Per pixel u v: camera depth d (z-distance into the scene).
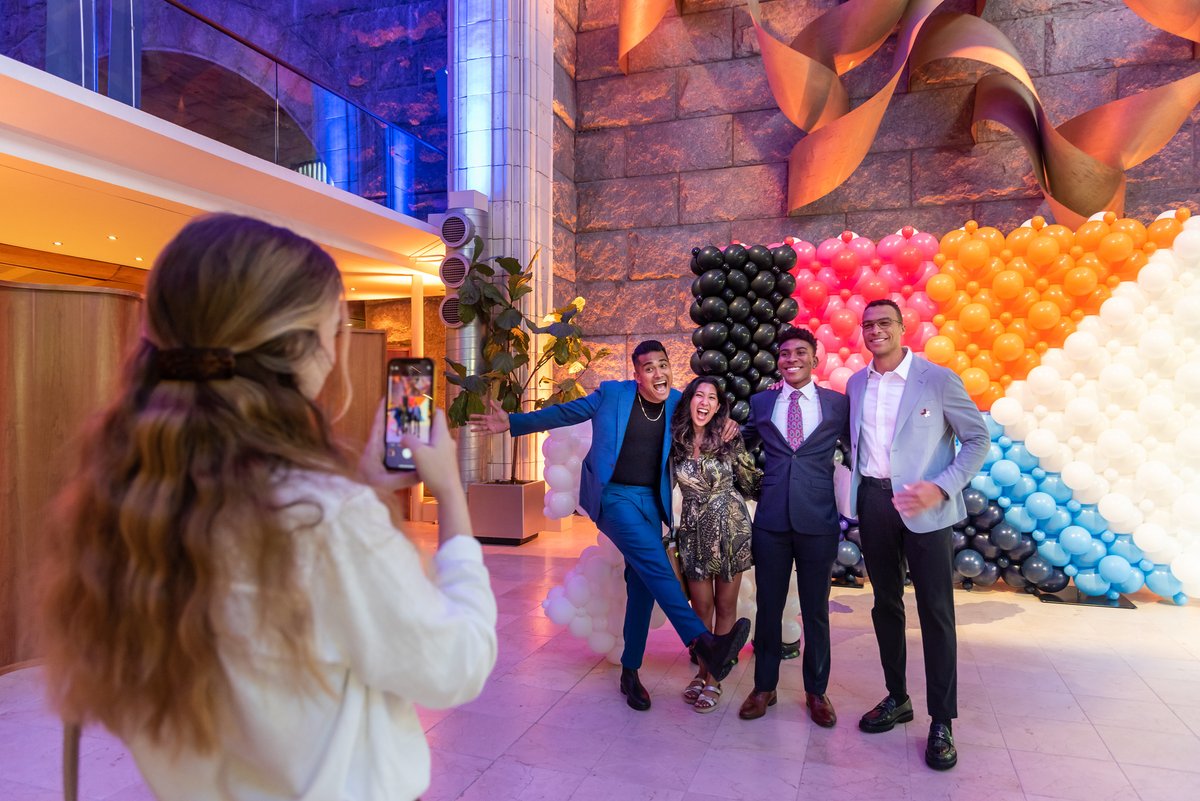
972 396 5.21
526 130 7.60
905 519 2.69
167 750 0.67
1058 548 4.89
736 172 7.80
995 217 6.95
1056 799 2.44
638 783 2.55
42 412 3.71
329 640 0.66
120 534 0.63
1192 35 6.13
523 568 5.84
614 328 8.23
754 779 2.57
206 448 0.63
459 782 2.55
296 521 0.62
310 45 9.73
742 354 5.60
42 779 2.55
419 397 0.82
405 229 7.18
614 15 8.30
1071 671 3.64
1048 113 6.82
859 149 6.73
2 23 4.06
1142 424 4.83
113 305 3.96
